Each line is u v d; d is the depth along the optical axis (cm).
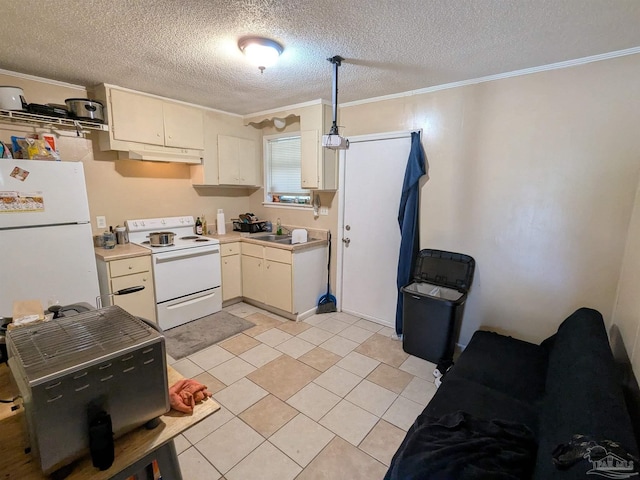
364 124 320
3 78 243
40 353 81
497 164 248
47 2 149
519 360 200
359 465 167
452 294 269
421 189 289
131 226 327
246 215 412
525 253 242
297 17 162
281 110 354
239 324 330
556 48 193
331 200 359
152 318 306
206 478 158
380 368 255
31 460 84
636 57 191
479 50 198
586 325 172
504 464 117
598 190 210
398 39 185
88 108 262
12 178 215
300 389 228
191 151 346
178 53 208
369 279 341
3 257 216
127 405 87
